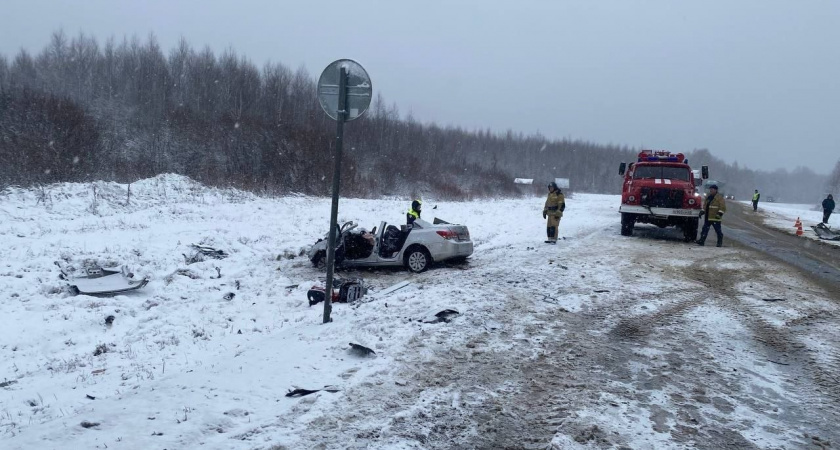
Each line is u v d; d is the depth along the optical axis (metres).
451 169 56.19
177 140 34.38
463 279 10.20
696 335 7.36
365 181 38.66
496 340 6.76
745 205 51.66
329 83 7.41
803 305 9.22
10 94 28.11
